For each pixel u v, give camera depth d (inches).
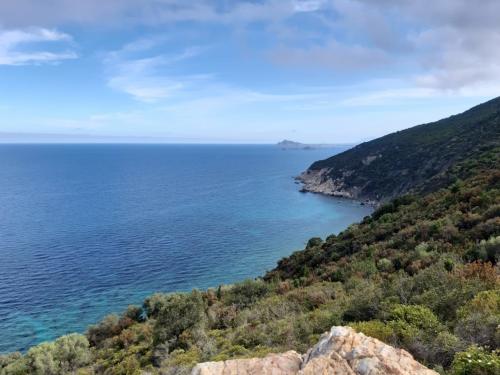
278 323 791.7
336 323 652.7
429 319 472.1
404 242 1314.0
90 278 2242.9
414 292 661.9
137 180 7155.5
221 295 1604.3
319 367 307.9
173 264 2507.4
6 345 1571.1
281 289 1366.9
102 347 1402.6
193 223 3644.2
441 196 1791.3
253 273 2381.9
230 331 964.6
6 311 1834.4
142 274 2326.5
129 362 999.0
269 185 6496.1
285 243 3024.1
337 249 1700.3
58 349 1296.8
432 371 308.7
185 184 6579.7
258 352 617.0
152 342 1136.8
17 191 5610.2
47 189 5856.3
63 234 3164.4
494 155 2373.3
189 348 936.9
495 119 4030.5
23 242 2910.9
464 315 464.4
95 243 2915.8
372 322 523.2
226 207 4475.9
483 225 1098.1
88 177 7632.9
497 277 597.0
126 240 3019.2
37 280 2191.2
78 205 4500.5
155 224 3575.3
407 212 1815.9
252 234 3272.6
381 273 1078.4
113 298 1999.3
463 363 323.0
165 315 1130.0
